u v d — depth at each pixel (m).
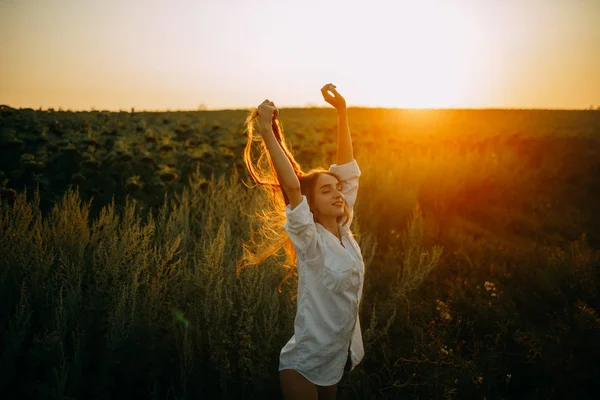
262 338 2.69
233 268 3.13
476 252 5.10
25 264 2.86
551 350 3.19
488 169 7.50
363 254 3.99
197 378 2.67
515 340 3.34
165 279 2.93
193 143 7.48
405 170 6.90
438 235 5.44
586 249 5.03
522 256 5.07
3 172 4.93
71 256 3.19
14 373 2.37
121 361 2.55
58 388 2.15
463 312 3.77
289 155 2.36
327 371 2.12
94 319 2.71
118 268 2.89
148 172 5.66
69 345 2.63
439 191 6.41
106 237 3.44
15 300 2.81
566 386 3.03
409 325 3.35
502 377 3.18
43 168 5.05
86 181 5.14
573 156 9.46
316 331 2.07
